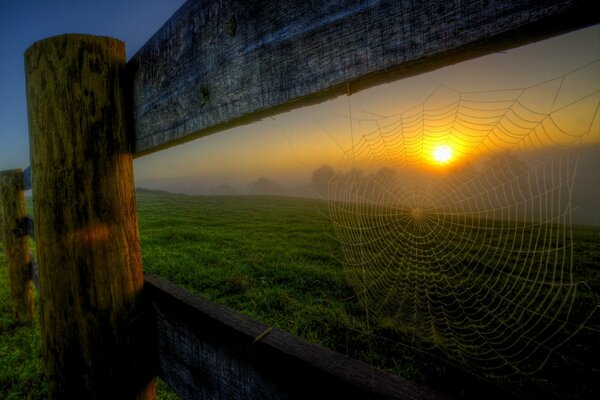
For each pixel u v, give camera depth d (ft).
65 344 3.69
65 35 3.56
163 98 3.31
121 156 3.79
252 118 2.45
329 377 1.92
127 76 3.93
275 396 2.18
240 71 2.38
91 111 3.58
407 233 19.60
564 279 15.48
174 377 3.32
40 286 3.85
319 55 1.86
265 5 2.17
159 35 3.35
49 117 3.59
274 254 25.23
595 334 10.27
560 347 9.59
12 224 12.16
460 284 14.66
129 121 3.92
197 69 2.83
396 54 1.54
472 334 10.88
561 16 1.13
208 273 20.02
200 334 2.83
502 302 13.16
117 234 3.69
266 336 2.36
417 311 12.82
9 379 9.18
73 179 3.55
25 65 3.89
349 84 1.77
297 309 14.15
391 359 9.85
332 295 15.60
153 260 23.30
